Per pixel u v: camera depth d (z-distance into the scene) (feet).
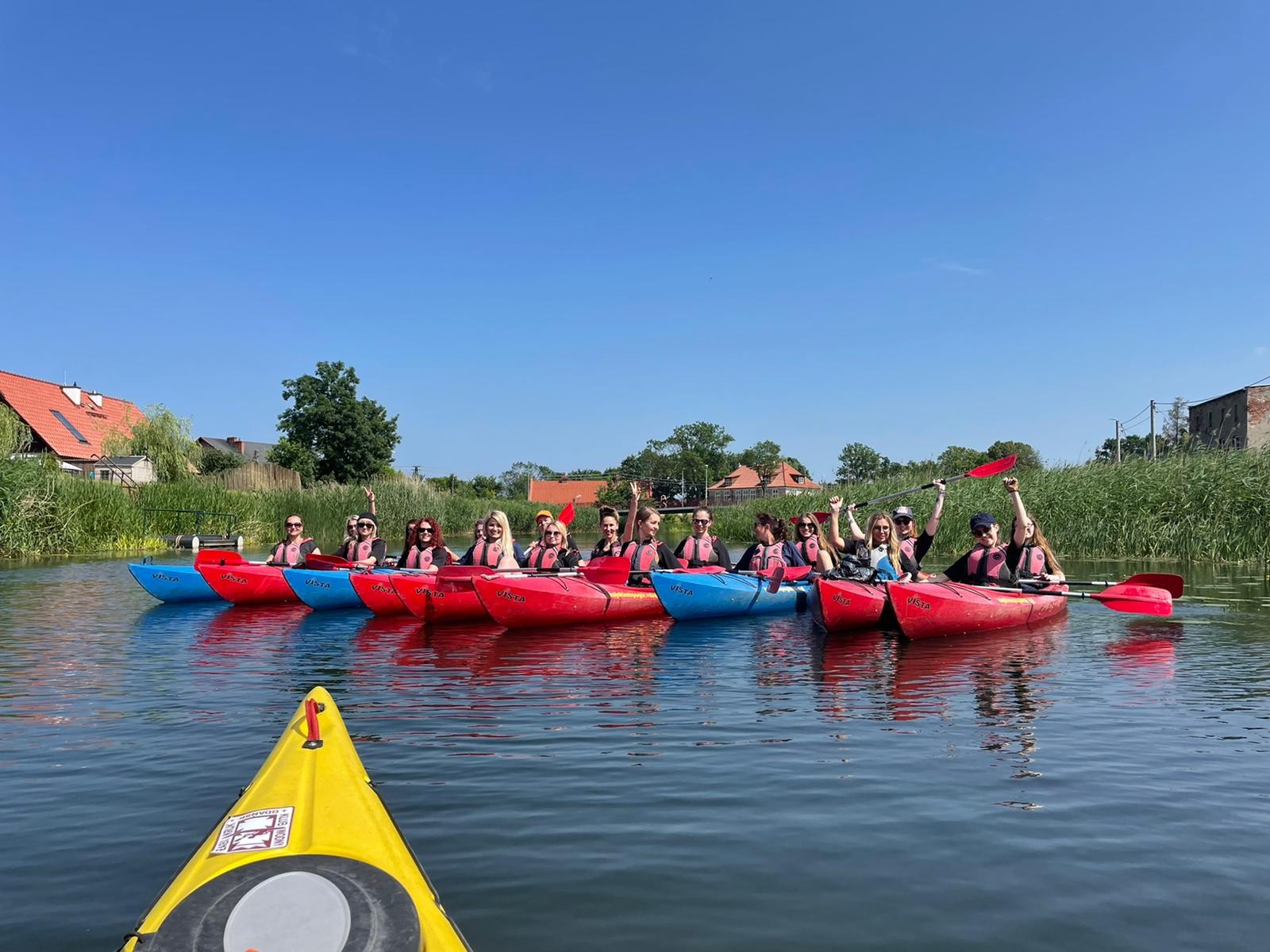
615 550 37.01
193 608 36.50
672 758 14.62
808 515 37.52
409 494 104.78
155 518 80.28
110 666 23.54
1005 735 15.93
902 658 24.07
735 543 88.94
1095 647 25.40
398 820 11.84
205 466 150.41
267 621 32.96
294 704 18.93
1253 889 9.75
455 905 9.40
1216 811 12.04
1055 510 55.01
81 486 68.54
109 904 9.59
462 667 23.22
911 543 33.50
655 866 10.37
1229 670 21.74
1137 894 9.65
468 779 13.51
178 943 6.72
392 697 19.45
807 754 14.78
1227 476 49.14
